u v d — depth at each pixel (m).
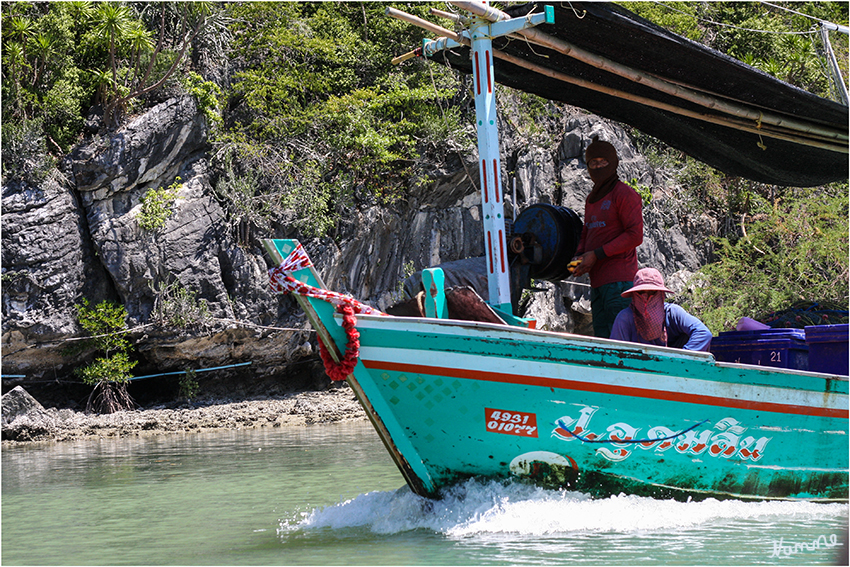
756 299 20.48
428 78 20.70
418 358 5.33
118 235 16.59
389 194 19.36
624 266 6.65
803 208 22.20
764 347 7.15
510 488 5.64
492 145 6.43
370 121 19.89
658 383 5.65
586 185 20.95
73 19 18.25
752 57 23.92
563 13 6.72
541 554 4.72
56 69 17.75
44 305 15.92
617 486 5.79
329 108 19.59
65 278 16.14
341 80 20.84
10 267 15.68
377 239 19.31
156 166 17.20
